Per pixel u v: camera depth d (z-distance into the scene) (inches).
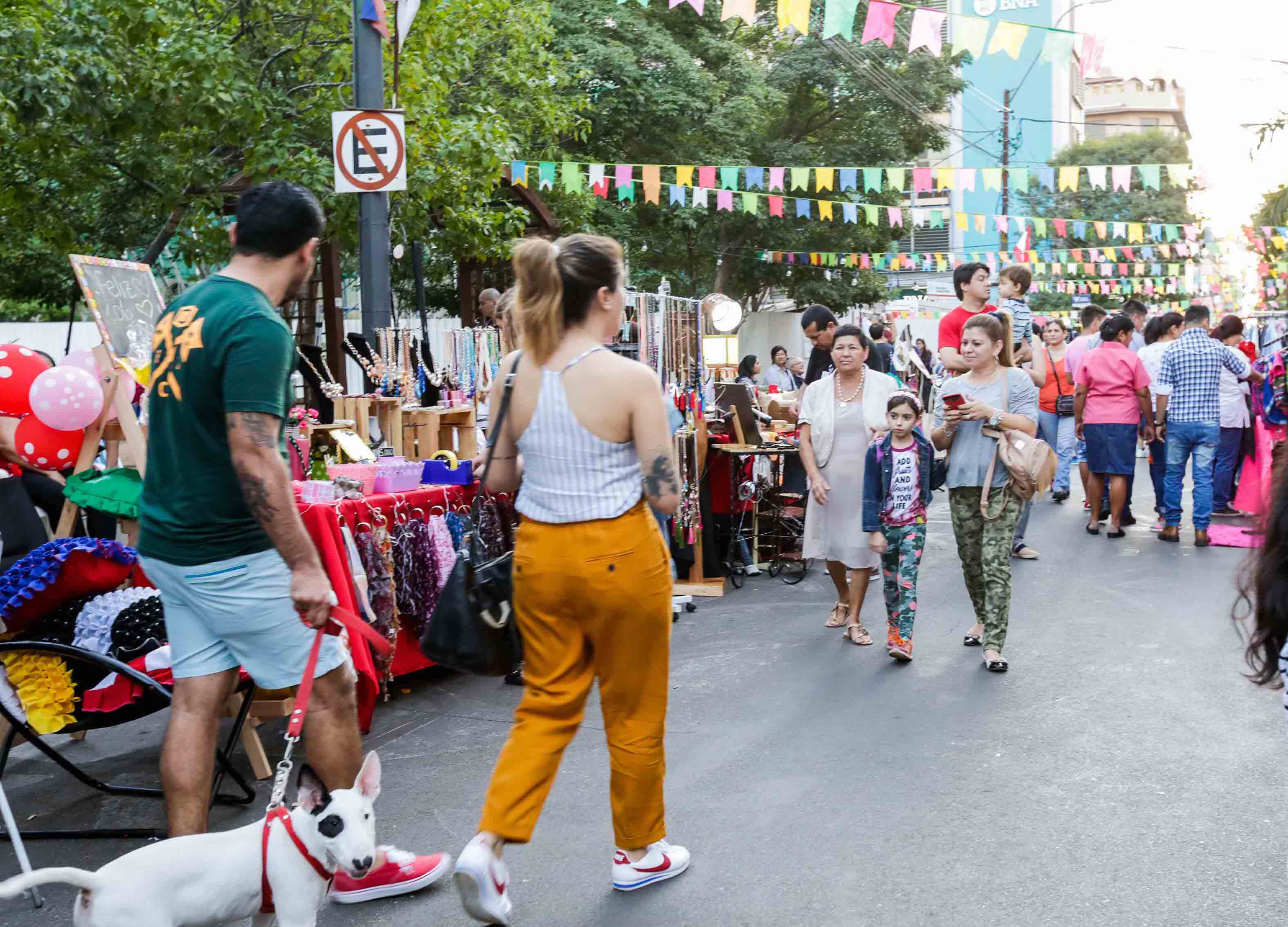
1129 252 1224.2
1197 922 128.4
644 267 1040.8
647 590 126.2
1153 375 462.6
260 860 110.2
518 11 599.5
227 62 397.4
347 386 493.4
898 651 247.6
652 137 876.0
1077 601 305.9
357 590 196.1
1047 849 149.2
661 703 134.6
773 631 284.2
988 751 189.0
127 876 105.3
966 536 252.1
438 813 168.4
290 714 183.5
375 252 313.4
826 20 313.3
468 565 133.5
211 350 118.7
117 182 463.8
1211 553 375.9
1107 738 193.9
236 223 125.9
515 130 611.8
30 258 684.1
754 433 351.3
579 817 164.7
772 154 1045.8
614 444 125.0
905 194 1139.3
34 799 179.3
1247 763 180.4
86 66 356.8
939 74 1103.6
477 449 308.7
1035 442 236.8
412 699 232.4
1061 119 1998.0
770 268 1109.1
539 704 127.3
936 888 138.5
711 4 916.6
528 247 127.5
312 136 465.1
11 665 163.0
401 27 330.3
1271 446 423.5
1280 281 1133.7
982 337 241.0
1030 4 1743.4
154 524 124.3
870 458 247.3
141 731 216.8
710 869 145.5
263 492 117.3
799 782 176.4
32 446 203.0
